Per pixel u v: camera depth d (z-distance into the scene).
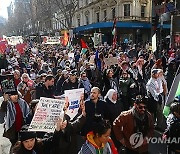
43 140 3.71
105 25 33.38
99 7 44.28
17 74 8.34
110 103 5.30
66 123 3.83
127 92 7.25
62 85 7.83
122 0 37.97
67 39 23.69
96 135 3.13
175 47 13.25
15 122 4.73
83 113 4.44
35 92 6.33
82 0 51.28
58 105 3.84
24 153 3.37
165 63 12.34
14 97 4.77
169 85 8.81
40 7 56.53
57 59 17.17
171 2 16.50
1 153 5.80
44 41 25.11
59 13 62.84
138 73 8.91
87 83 7.83
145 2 38.38
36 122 3.76
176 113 3.89
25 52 22.84
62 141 3.79
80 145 4.30
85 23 50.50
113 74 8.48
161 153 5.22
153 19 19.58
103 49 19.02
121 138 4.26
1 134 6.77
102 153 3.16
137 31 36.16
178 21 9.64
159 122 6.59
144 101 4.14
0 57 14.86
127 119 4.18
